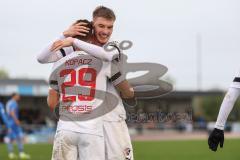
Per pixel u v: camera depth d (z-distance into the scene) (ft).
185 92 196.13
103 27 21.16
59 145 21.26
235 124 185.16
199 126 174.60
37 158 66.23
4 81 169.07
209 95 206.18
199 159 63.57
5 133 113.91
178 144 102.68
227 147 90.12
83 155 21.25
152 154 73.46
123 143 21.99
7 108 68.90
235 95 20.53
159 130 168.86
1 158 66.69
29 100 153.89
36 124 141.69
